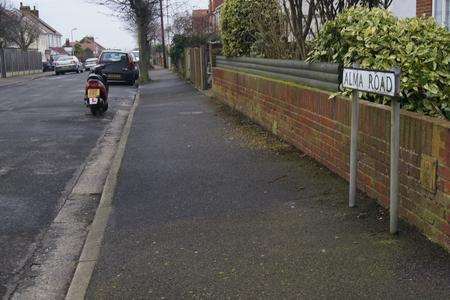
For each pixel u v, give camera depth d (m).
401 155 4.73
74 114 14.95
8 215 6.08
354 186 5.25
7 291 4.25
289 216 5.21
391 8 13.24
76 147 10.03
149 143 9.59
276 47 10.87
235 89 12.99
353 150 5.17
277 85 9.05
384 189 5.16
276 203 5.66
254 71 11.59
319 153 7.09
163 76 34.81
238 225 5.08
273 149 8.29
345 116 6.13
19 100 19.52
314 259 4.19
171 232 5.03
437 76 5.57
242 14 13.55
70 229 5.66
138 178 7.09
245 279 3.96
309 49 9.24
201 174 7.12
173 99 17.83
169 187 6.59
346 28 6.47
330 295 3.64
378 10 6.48
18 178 7.66
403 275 3.83
